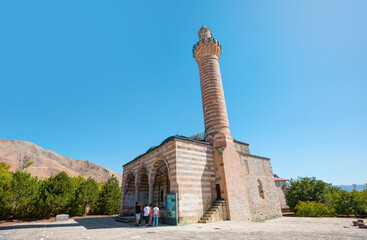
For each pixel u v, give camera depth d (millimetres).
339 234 10250
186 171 19328
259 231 12102
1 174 34156
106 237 11555
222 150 22719
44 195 30953
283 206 50000
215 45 29203
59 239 11391
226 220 19609
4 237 12898
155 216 16266
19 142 156625
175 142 19609
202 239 9664
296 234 10562
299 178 41938
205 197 19891
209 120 25547
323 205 31859
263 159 33406
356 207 29250
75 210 32844
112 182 38812
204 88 27625
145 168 26188
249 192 26625
